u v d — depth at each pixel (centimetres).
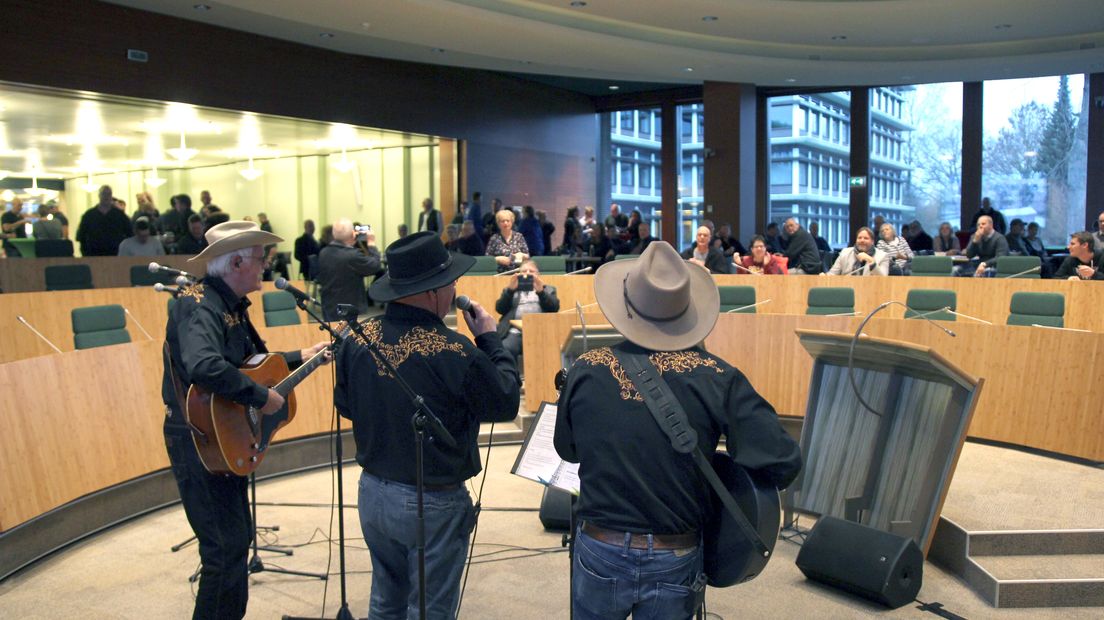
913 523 406
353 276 730
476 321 274
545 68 1404
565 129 1716
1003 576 380
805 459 470
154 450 495
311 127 1285
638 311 223
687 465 213
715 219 1509
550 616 358
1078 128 1475
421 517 245
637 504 212
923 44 1313
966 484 487
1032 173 1515
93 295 760
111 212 1038
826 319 625
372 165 1457
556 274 909
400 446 256
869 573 370
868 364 442
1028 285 811
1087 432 526
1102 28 1209
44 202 1270
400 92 1373
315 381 580
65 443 438
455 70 1469
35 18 931
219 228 312
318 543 439
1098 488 478
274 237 313
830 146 1641
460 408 259
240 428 305
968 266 1034
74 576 398
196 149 1342
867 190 1603
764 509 214
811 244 1005
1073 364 536
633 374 217
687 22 1155
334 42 1217
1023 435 562
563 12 1158
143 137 1261
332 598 373
